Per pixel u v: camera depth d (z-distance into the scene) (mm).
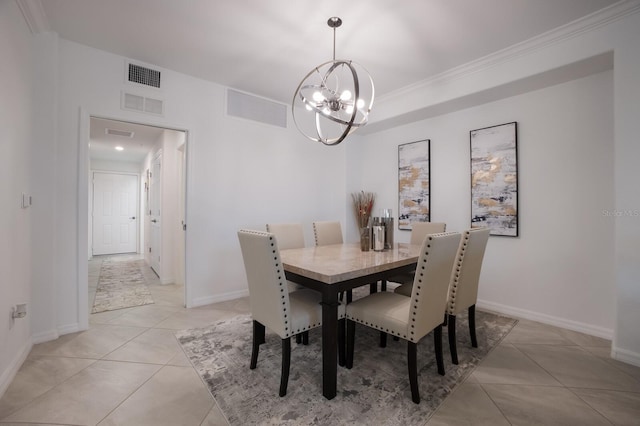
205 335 2432
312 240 4242
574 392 1694
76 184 2482
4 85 1693
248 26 2295
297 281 1883
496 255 3117
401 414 1500
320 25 2281
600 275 2488
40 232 2271
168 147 4191
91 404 1556
